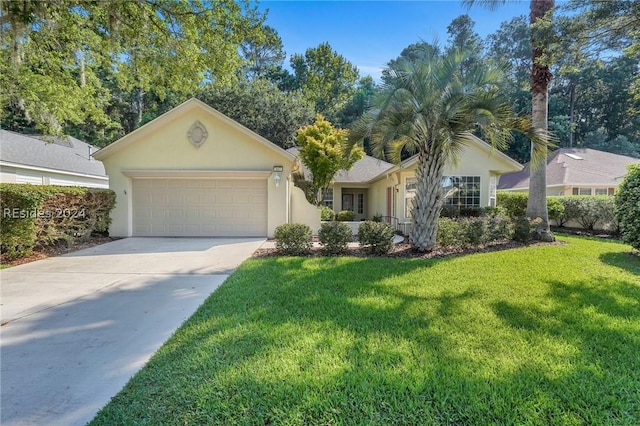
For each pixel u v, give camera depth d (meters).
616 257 8.08
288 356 3.34
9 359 3.46
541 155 8.77
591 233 13.72
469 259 7.96
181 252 9.78
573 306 4.70
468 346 3.53
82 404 2.71
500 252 8.81
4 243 8.27
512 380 2.88
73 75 11.12
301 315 4.47
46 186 9.57
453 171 14.88
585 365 3.13
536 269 6.86
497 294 5.27
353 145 9.12
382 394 2.71
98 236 12.73
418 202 9.20
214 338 3.79
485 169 14.97
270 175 12.98
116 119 31.23
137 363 3.35
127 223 12.94
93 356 3.51
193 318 4.48
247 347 3.54
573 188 19.02
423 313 4.49
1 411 2.63
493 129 8.41
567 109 34.22
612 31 7.14
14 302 5.31
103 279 6.74
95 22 7.80
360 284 5.95
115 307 5.05
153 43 8.09
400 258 8.44
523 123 8.28
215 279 6.70
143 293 5.77
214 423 2.41
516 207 15.80
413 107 8.18
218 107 29.08
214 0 7.66
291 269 7.19
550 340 3.65
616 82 31.23
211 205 13.18
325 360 3.25
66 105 11.02
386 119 8.30
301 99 32.53
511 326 4.04
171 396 2.73
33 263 8.34
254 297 5.29
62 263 8.31
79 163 19.80
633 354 3.35
